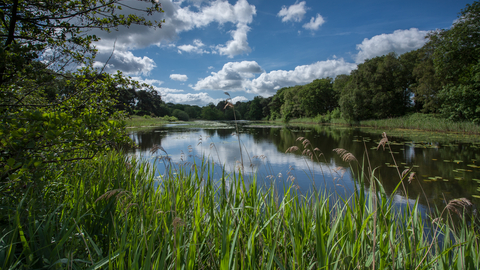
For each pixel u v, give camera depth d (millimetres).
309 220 1929
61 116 1878
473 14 17000
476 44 17375
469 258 1404
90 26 2973
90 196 2219
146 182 2977
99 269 1498
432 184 5430
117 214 2113
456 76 19125
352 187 4930
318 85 46281
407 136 15688
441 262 1479
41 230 1500
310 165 7309
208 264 1680
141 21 3266
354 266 1412
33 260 1449
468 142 12391
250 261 1398
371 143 12617
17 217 1375
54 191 2338
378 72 29688
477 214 3730
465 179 5797
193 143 12297
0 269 1239
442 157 8508
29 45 2314
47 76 2451
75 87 3029
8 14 2426
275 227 1828
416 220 1706
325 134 18703
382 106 29359
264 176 5352
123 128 2631
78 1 2877
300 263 1460
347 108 31641
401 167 7078
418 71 23953
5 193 1812
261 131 22391
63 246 1592
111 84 3205
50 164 2250
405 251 1599
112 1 2988
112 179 2773
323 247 1305
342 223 1748
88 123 2191
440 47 19125
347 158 1777
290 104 55125
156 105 55188
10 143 1594
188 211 2186
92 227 1940
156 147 2209
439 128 18844
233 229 1654
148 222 1822
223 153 8961
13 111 2439
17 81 2346
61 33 2920
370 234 1721
